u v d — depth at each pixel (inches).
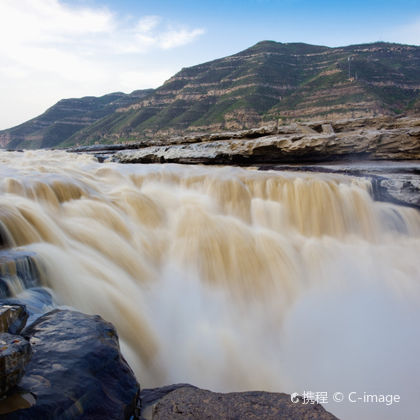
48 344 131.0
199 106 7450.8
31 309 194.9
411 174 534.0
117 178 526.6
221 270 381.7
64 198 388.5
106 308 257.8
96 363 125.3
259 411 128.3
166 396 138.3
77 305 245.8
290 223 490.3
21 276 227.3
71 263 275.7
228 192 503.5
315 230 484.7
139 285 314.7
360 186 498.6
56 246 294.8
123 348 229.0
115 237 354.9
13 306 135.9
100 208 385.7
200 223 421.7
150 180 544.7
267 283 381.7
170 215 442.6
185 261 378.0
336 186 491.8
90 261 296.5
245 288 371.2
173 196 490.9
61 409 104.4
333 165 624.7
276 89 7268.7
